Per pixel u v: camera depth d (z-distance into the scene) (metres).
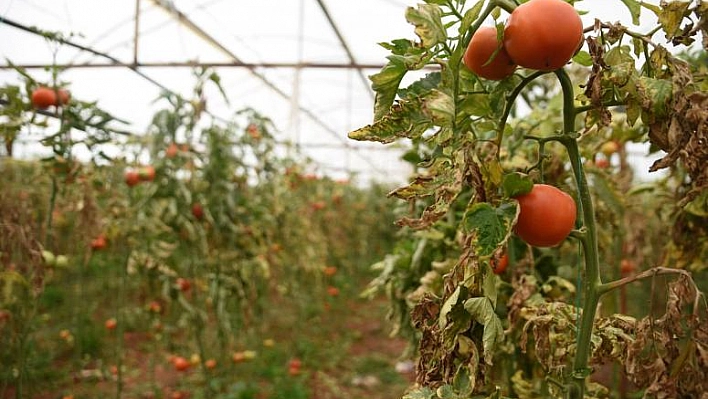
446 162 0.92
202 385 4.45
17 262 2.29
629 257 3.26
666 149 0.99
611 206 2.08
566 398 1.06
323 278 7.68
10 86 2.52
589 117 1.06
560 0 0.89
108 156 2.86
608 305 2.37
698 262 1.78
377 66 5.97
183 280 3.95
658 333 1.02
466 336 0.93
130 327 5.99
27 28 3.73
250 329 5.25
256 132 4.38
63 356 5.12
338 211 8.08
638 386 1.04
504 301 1.69
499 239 0.85
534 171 1.04
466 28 0.90
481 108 0.97
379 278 2.18
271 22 6.11
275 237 5.19
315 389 4.70
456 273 0.92
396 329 2.15
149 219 3.51
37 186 3.48
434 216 0.87
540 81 2.43
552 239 0.91
